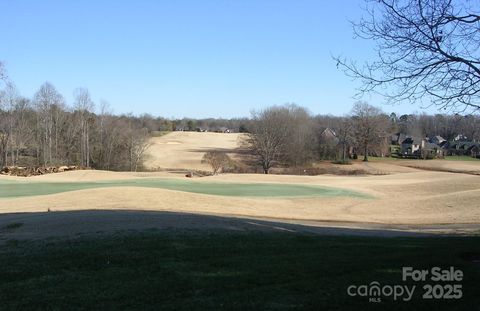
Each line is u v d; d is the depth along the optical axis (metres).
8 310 6.75
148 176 53.16
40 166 68.75
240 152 96.06
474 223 24.62
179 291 7.45
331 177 58.22
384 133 99.88
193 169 78.12
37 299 7.22
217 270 8.77
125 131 80.56
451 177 57.16
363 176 62.31
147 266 9.20
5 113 75.25
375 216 28.11
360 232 17.69
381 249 10.98
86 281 8.21
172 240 12.23
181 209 25.03
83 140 78.25
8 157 75.06
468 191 37.91
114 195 27.78
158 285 7.82
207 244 11.67
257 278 8.11
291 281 7.90
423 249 10.91
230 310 6.47
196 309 6.53
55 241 12.66
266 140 78.69
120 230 14.08
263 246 11.41
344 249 11.02
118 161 78.50
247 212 26.09
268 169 76.94
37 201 27.09
